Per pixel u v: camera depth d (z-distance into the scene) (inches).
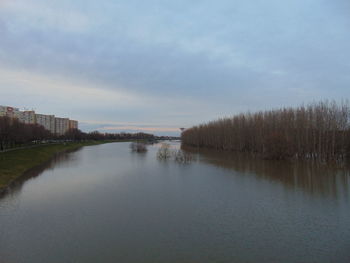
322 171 1186.6
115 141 6373.0
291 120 1790.1
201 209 598.2
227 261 350.9
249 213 571.2
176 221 514.9
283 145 1658.5
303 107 1759.4
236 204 642.8
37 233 445.4
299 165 1401.3
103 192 761.6
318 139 1573.6
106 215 548.1
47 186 844.6
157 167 1338.6
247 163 1508.4
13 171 1048.8
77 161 1635.1
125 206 617.3
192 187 836.6
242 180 964.0
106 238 425.7
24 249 382.0
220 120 3068.4
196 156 1972.2
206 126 3314.5
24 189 798.5
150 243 407.2
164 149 2000.5
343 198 703.1
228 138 2623.0
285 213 573.3
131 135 7736.2
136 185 867.4
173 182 922.1
